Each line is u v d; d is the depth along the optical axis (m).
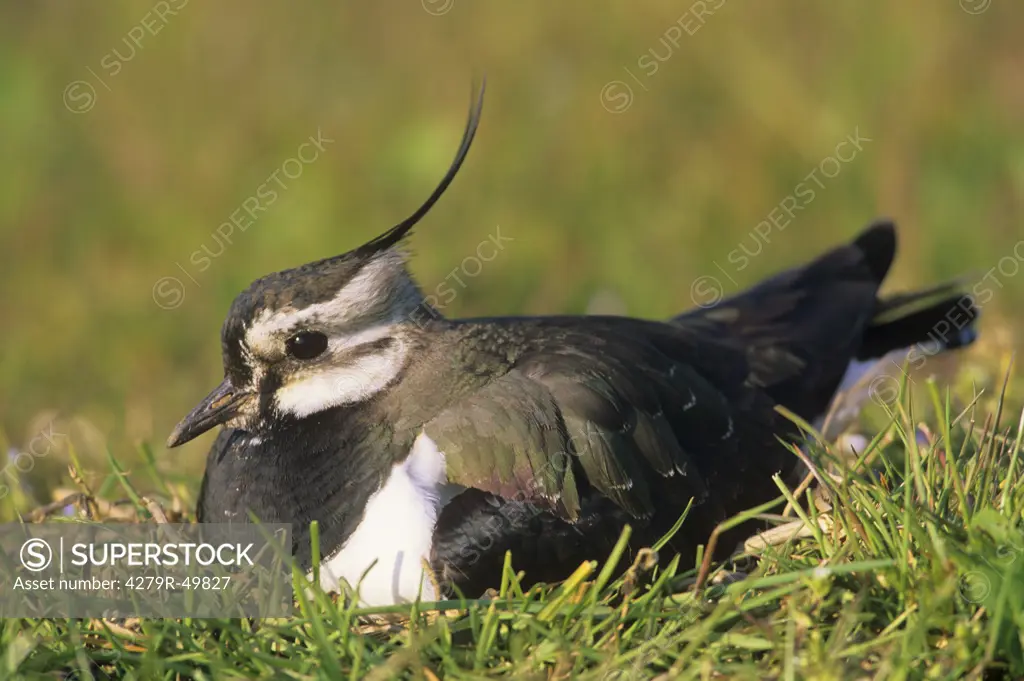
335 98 20.75
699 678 7.90
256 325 9.95
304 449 9.94
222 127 20.50
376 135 20.12
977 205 18.27
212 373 16.48
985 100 19.50
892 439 10.63
